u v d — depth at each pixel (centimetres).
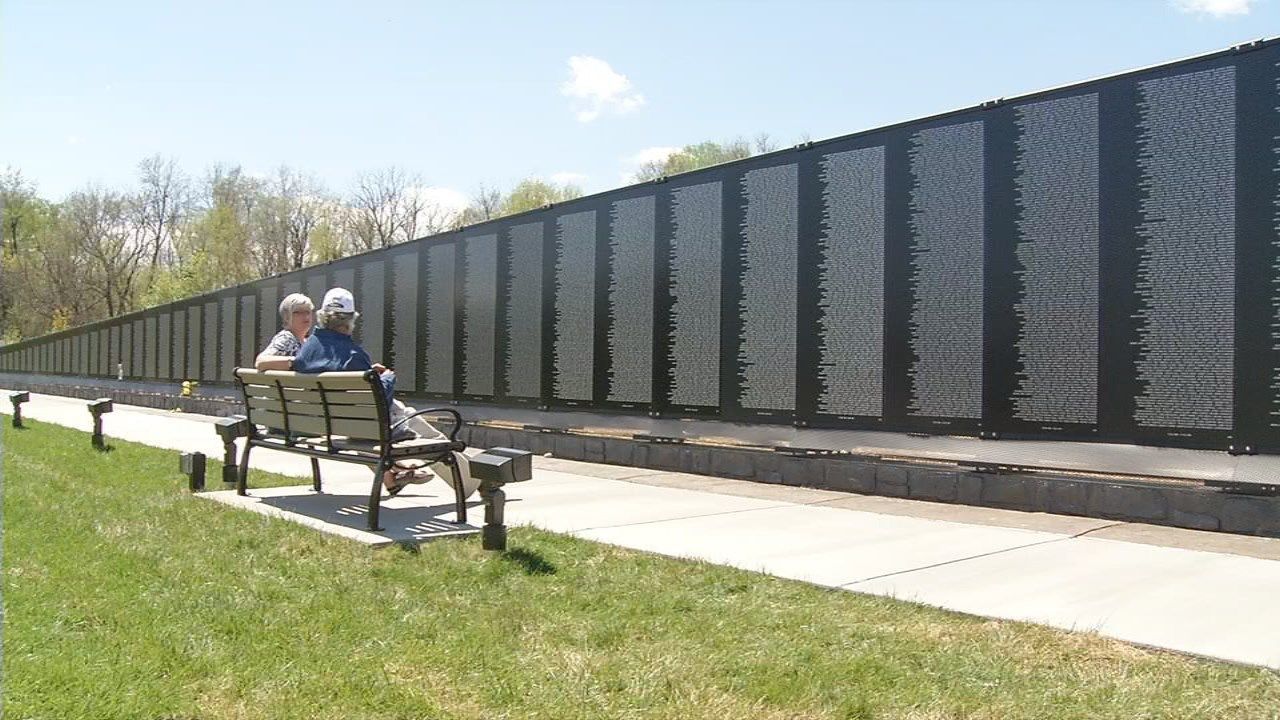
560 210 1132
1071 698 301
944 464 754
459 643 350
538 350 1155
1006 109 725
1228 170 613
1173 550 540
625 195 1045
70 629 367
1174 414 632
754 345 900
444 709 289
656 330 998
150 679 311
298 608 395
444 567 468
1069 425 681
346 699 296
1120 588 443
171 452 1034
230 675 316
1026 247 709
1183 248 632
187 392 2144
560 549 520
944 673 323
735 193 924
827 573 474
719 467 913
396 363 1432
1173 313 634
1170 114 641
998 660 336
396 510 638
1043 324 697
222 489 743
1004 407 716
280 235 4869
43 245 5634
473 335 1270
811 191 856
